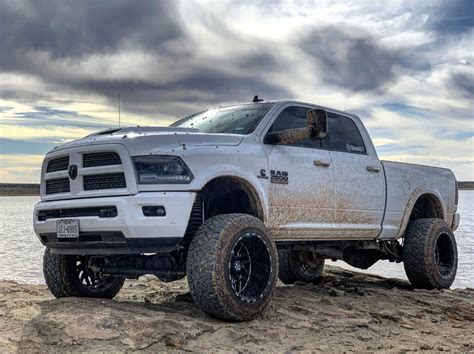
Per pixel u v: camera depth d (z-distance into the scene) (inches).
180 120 266.7
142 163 187.0
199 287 181.5
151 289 279.3
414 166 308.0
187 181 187.9
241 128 225.6
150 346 159.3
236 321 187.8
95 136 203.6
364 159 272.5
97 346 155.9
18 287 264.5
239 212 220.8
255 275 196.4
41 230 208.2
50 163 212.5
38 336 162.6
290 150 231.5
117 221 184.5
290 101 241.8
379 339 190.2
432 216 326.0
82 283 227.6
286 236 229.0
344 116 272.1
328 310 221.9
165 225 183.2
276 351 166.9
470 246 885.2
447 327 216.7
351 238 266.8
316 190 237.9
